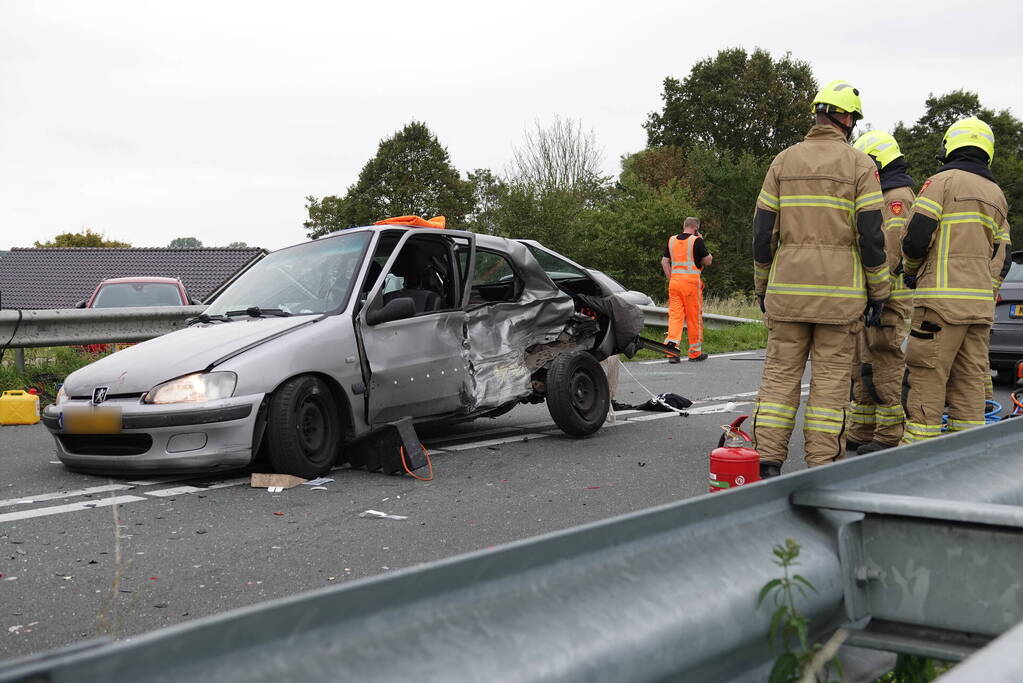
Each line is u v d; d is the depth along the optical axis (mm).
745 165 57281
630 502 5527
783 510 1974
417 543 4629
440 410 6922
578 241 37750
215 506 5348
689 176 58000
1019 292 10516
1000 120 70688
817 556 1922
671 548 1659
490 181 53906
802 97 66250
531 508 5367
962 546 1893
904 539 1971
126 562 4285
